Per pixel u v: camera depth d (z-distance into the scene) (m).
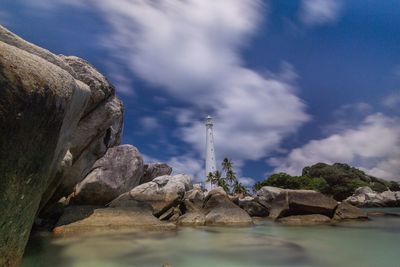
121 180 25.84
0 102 5.62
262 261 13.00
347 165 105.56
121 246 15.12
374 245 16.75
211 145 125.25
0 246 6.64
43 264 11.77
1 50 5.89
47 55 9.98
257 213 35.81
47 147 7.73
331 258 13.66
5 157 6.06
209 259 13.24
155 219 22.12
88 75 18.27
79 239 16.50
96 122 19.78
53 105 7.28
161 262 12.55
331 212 30.14
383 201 75.94
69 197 24.67
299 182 78.94
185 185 32.53
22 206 7.27
